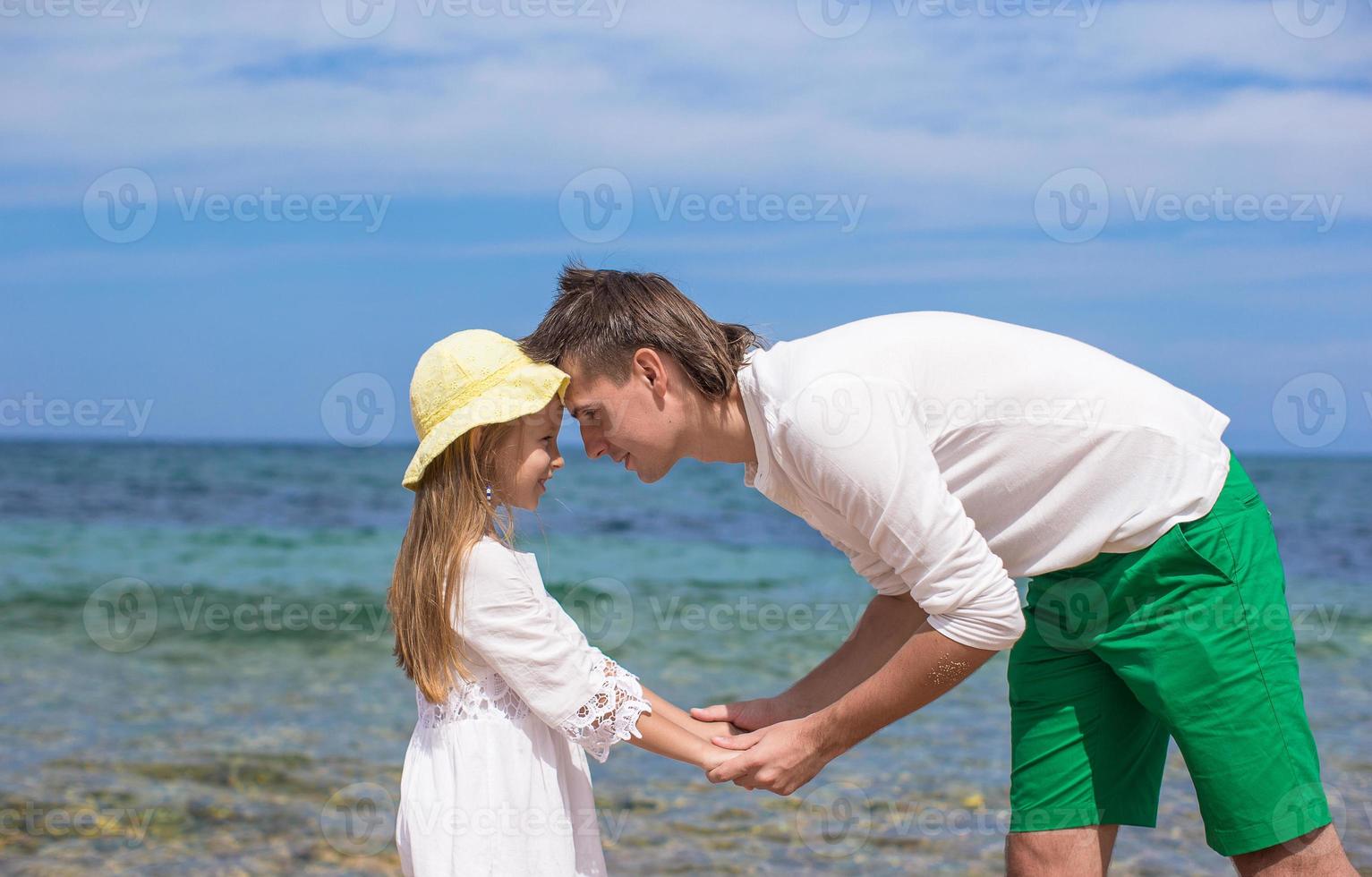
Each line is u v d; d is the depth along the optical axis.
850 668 2.70
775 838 3.73
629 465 2.43
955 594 2.04
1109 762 2.42
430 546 2.38
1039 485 2.21
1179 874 3.41
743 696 5.87
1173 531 2.17
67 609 8.62
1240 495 2.26
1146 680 2.23
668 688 6.07
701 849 3.63
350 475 25.30
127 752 4.66
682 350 2.26
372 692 5.85
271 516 16.98
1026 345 2.24
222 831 3.77
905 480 2.03
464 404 2.38
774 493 2.34
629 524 15.79
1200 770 2.22
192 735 4.94
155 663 6.57
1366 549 13.04
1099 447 2.17
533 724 2.40
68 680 6.07
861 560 2.57
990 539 2.29
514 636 2.33
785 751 2.33
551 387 2.34
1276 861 2.20
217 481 23.70
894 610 2.68
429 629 2.36
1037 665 2.46
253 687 5.95
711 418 2.31
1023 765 2.48
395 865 3.50
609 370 2.31
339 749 4.74
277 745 4.78
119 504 18.78
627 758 4.63
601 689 2.38
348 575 10.93
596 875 2.46
